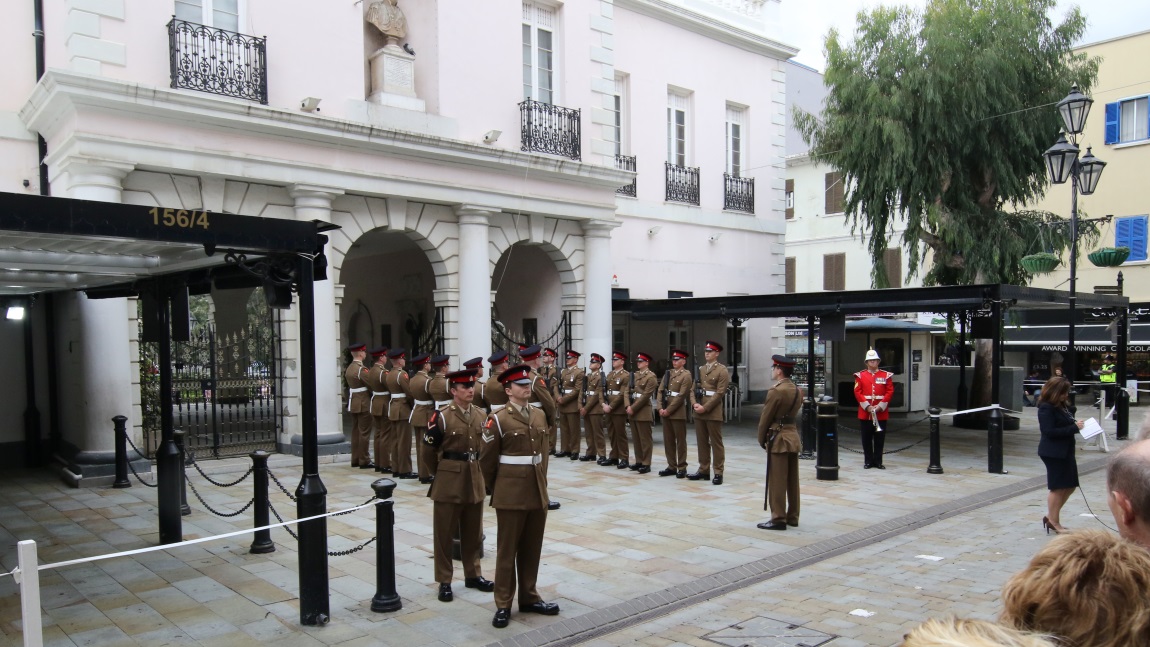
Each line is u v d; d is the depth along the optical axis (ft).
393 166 46.32
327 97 44.45
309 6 43.80
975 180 59.47
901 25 58.49
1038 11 56.90
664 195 68.33
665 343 69.26
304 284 21.15
